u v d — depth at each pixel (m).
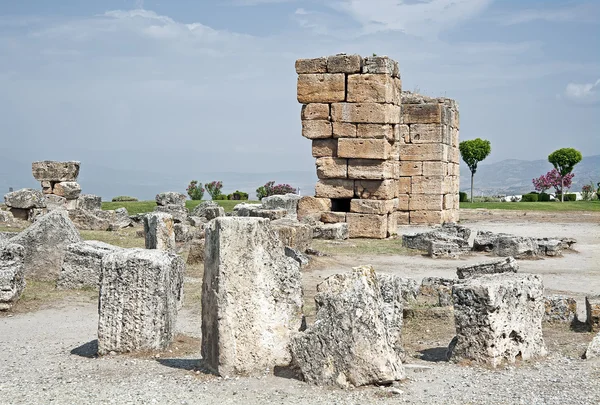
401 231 33.22
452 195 38.53
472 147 73.56
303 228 23.84
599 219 40.66
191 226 34.59
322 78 30.41
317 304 10.09
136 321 12.02
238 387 9.72
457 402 9.12
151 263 12.04
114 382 10.25
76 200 40.12
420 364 11.24
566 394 9.42
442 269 22.08
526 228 35.16
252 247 10.24
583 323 14.30
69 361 11.81
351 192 30.62
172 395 9.48
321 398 9.24
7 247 17.58
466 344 11.12
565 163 71.06
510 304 11.16
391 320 11.41
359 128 30.06
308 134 30.64
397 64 31.34
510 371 10.67
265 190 60.34
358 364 9.63
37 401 9.41
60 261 19.72
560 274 21.23
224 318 10.17
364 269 11.05
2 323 15.45
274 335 10.30
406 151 36.22
